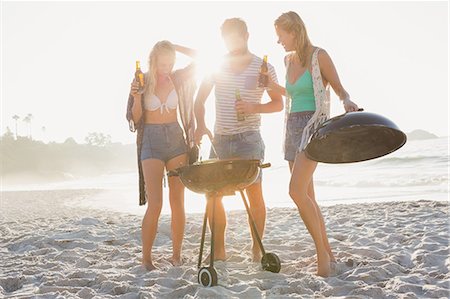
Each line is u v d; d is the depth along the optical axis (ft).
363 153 13.60
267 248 18.78
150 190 15.51
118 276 14.70
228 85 15.80
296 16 14.08
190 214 34.63
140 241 21.76
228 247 19.62
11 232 26.43
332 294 12.50
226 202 48.26
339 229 22.70
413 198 47.60
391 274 14.26
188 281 13.93
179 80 15.78
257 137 15.98
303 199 13.71
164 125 15.56
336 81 13.79
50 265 17.38
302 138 13.57
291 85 14.37
